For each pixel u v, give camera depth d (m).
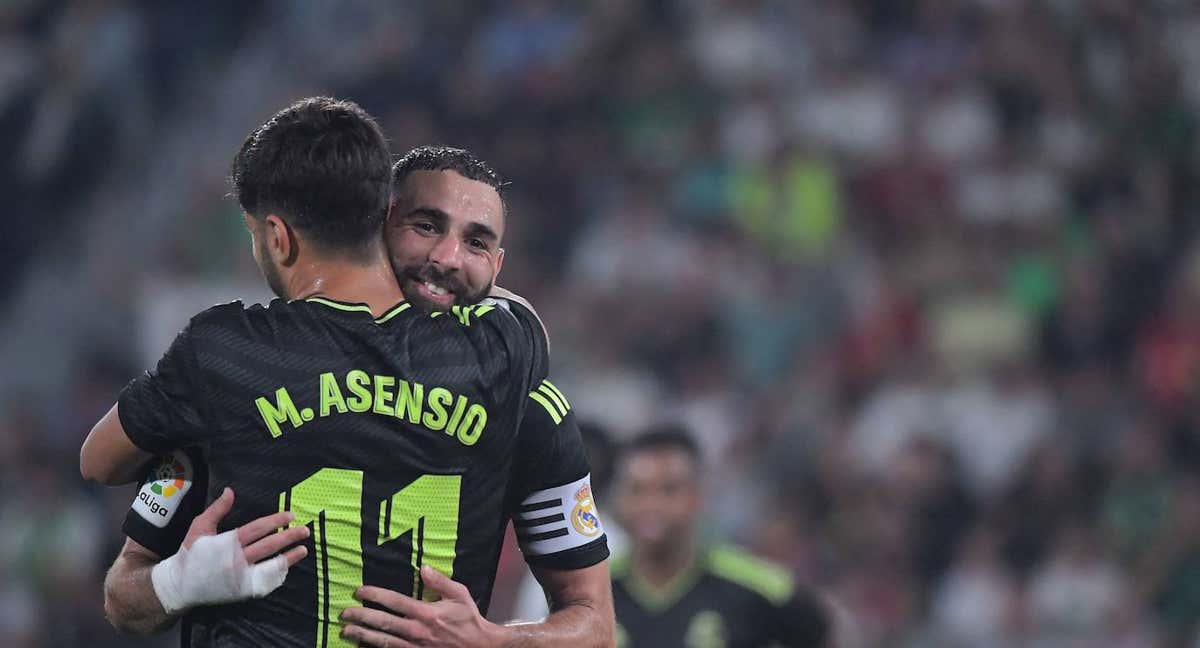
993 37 47.38
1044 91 46.66
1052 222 43.84
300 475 9.31
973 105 46.09
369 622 9.28
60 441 40.66
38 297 47.69
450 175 10.32
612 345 41.03
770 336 41.22
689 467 20.17
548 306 42.84
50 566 37.31
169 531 9.73
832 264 42.81
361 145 9.73
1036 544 36.28
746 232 43.69
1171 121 48.19
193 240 46.06
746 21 48.25
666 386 40.06
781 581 20.33
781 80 47.19
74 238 48.97
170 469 9.73
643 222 43.28
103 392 41.72
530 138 46.94
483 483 9.75
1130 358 40.62
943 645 35.25
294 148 9.66
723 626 20.00
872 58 47.91
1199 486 37.25
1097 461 37.84
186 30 52.78
